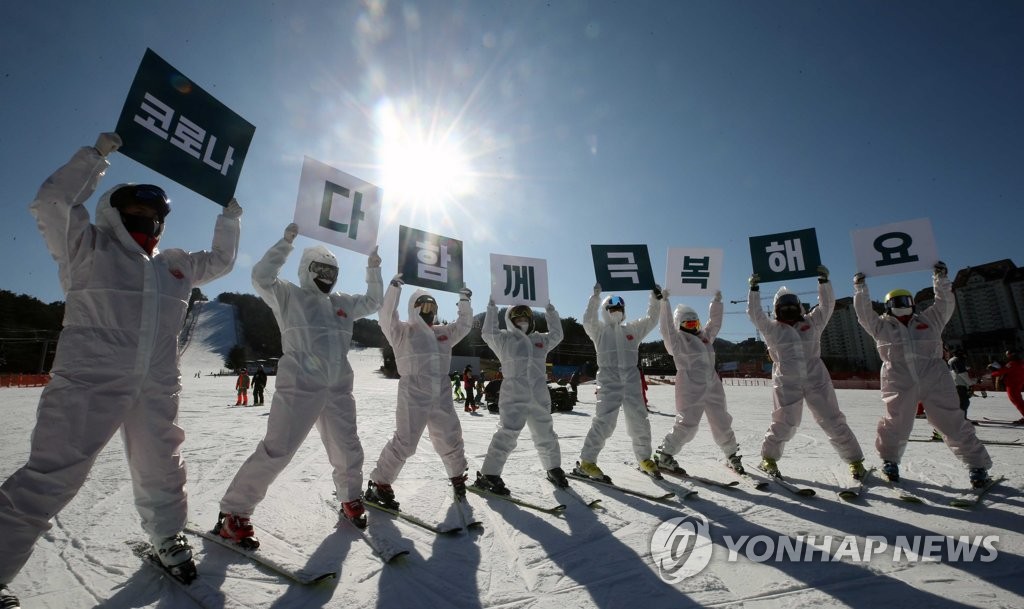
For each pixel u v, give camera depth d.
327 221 4.23
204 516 4.02
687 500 4.61
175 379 2.86
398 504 4.27
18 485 2.33
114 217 2.72
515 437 4.93
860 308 5.30
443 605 2.62
